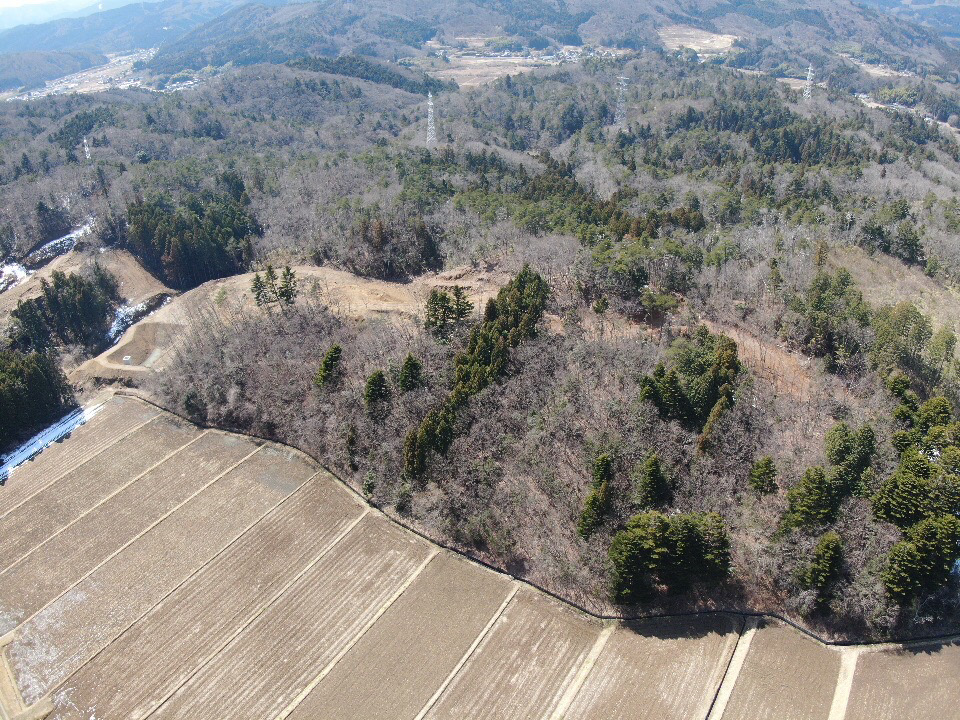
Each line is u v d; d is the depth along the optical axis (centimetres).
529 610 7138
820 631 6831
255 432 9800
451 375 9119
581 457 7994
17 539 8338
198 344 10969
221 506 8594
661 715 6172
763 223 13325
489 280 12081
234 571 7712
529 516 7769
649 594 7006
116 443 9862
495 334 9344
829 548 6575
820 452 7675
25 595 7575
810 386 9038
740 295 10675
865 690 6347
